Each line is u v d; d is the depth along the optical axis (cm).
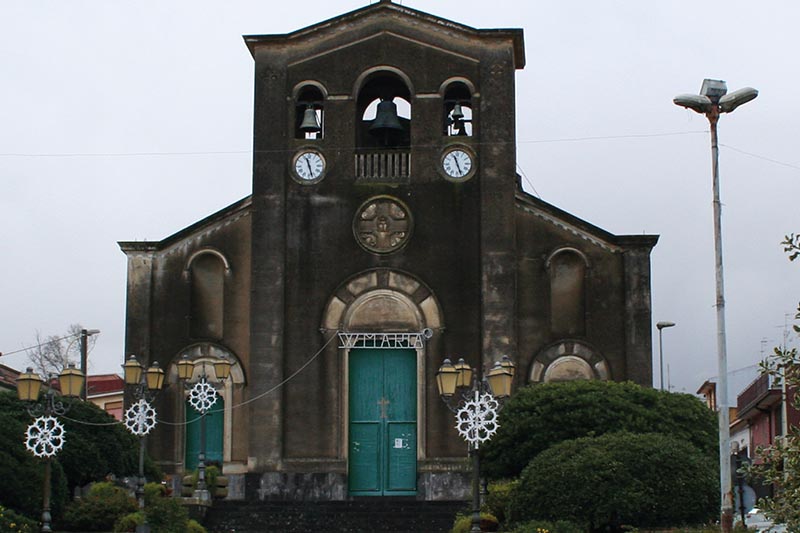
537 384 3697
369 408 4081
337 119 4178
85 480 3556
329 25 4203
